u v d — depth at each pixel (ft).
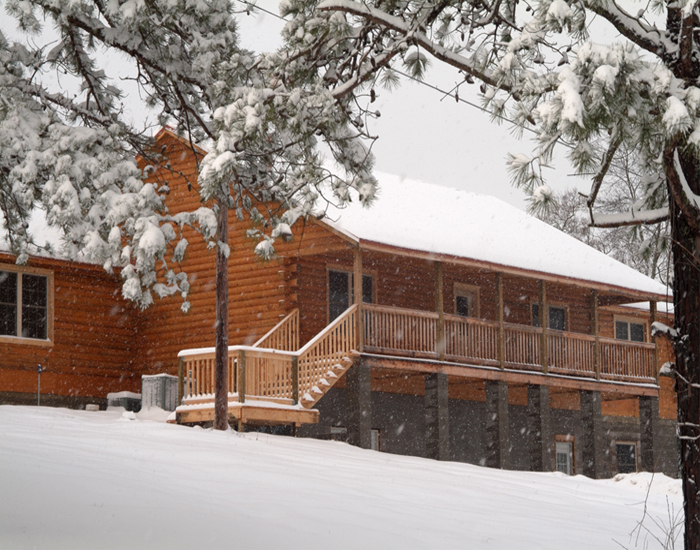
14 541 23.43
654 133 26.58
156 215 47.34
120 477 35.04
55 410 70.90
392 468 52.39
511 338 82.43
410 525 33.30
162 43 50.83
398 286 83.87
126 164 48.26
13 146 47.50
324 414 76.28
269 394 66.85
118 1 47.01
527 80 27.27
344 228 70.69
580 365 88.02
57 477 32.99
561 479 62.64
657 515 49.03
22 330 77.15
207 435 55.26
